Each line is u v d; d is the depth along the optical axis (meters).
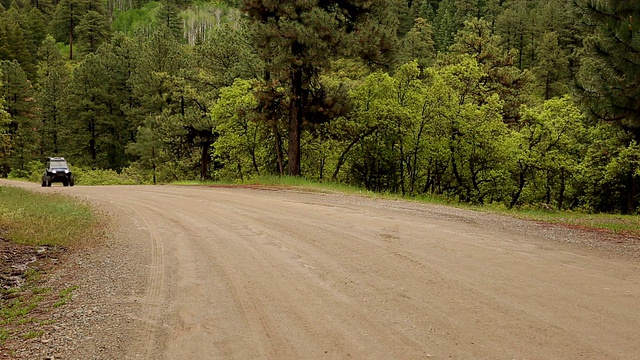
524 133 34.66
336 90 26.58
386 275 7.14
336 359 4.41
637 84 12.61
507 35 77.50
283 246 9.21
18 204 15.41
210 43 39.38
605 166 32.47
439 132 33.12
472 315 5.46
